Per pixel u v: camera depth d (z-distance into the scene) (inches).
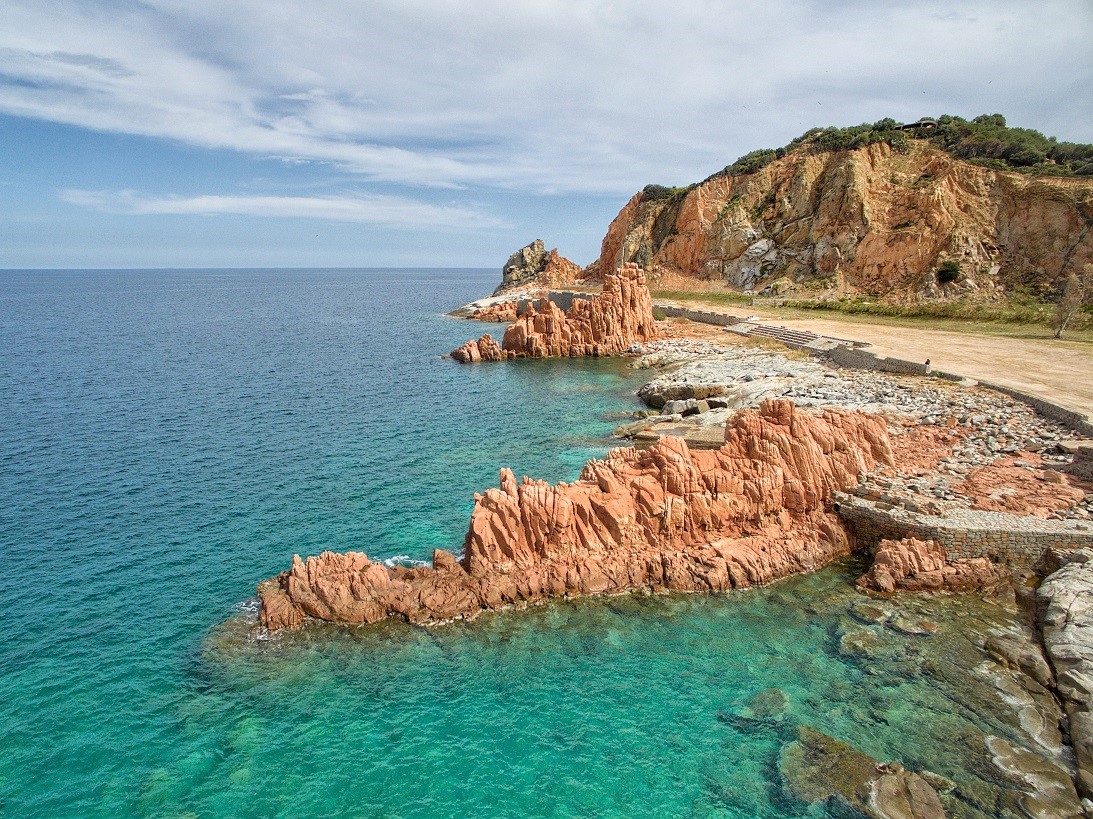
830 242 4087.1
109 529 1363.2
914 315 3294.8
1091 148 3659.0
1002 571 1079.0
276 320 5748.0
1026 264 3344.0
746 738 802.2
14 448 1866.4
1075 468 1320.1
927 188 3809.1
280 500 1504.7
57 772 768.3
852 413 1446.9
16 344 4047.7
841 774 734.5
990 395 1798.7
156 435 2004.2
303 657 961.5
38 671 935.7
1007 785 706.8
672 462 1194.0
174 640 1004.6
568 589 1089.4
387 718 850.8
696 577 1107.3
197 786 750.5
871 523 1193.4
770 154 5123.0
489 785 751.7
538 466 1707.7
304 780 757.9
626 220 5979.3
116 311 6879.9
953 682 868.6
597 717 847.7
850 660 925.8
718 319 3754.9
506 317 5123.0
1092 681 799.1
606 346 3452.3
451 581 1073.5
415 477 1641.2
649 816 708.0
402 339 4293.8
